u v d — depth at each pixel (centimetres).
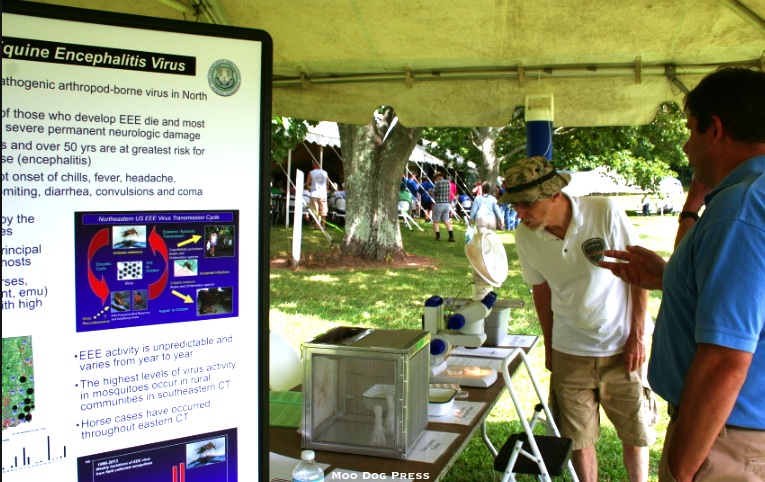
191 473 122
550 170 258
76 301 109
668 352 162
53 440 109
